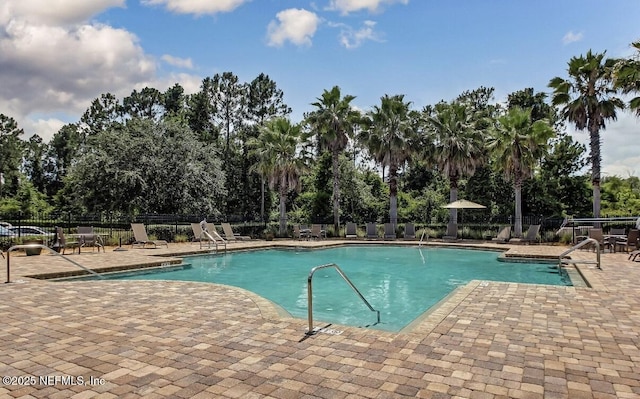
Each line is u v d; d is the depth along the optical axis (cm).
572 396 308
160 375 353
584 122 1977
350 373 354
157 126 2791
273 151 2355
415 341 440
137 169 2514
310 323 482
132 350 418
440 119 2341
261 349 418
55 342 444
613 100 1902
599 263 1001
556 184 2662
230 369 365
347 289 959
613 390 318
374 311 711
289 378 345
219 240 1856
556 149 2775
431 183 3638
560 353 401
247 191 3575
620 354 398
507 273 1168
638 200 2722
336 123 2409
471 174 2352
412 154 2397
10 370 365
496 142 2122
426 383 332
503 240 1914
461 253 1667
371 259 1491
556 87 2011
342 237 2283
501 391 317
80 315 562
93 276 1001
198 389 325
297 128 2434
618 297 665
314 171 3225
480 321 520
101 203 2577
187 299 666
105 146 2652
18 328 498
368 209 3166
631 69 1467
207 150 2862
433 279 1087
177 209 2638
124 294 707
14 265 1067
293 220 2994
